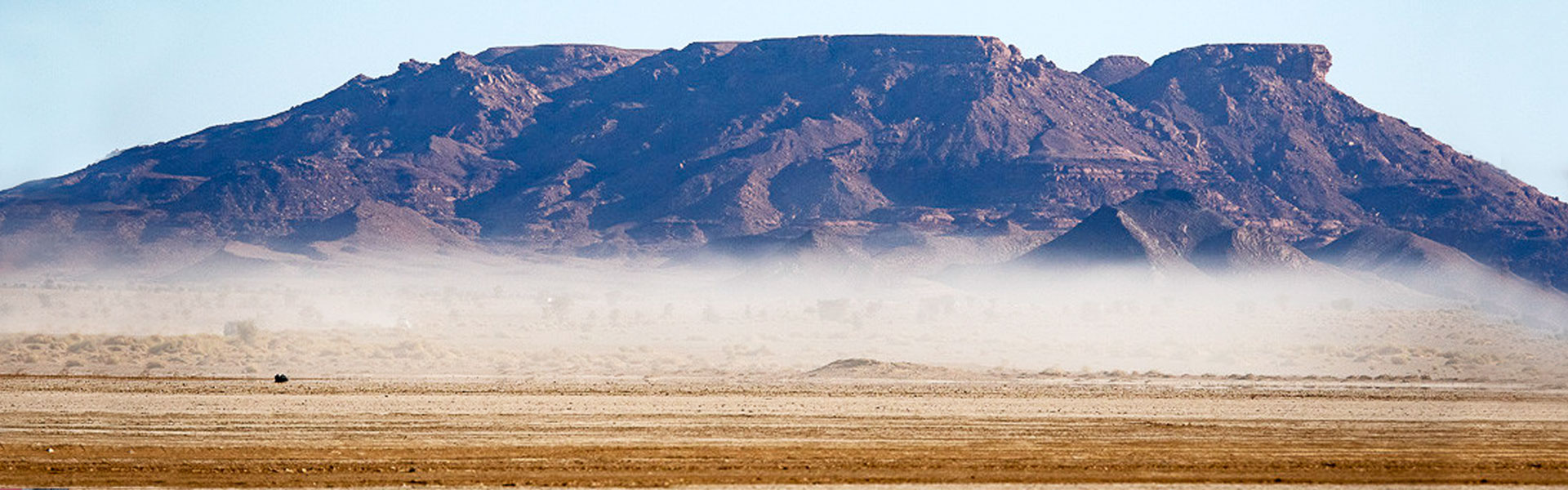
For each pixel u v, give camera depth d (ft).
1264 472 471.21
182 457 478.59
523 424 571.28
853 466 472.85
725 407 637.30
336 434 536.01
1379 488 447.83
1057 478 456.04
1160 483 449.06
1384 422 616.39
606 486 433.89
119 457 474.90
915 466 474.08
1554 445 549.13
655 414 607.78
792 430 563.07
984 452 505.25
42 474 440.45
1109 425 589.73
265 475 444.55
